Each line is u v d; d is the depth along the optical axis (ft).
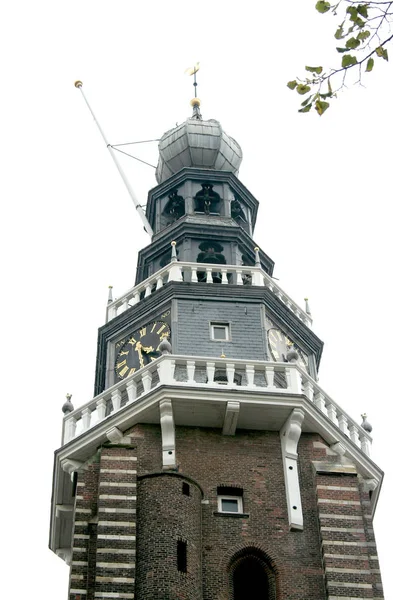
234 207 170.91
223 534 117.60
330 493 121.29
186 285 144.36
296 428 124.88
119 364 143.23
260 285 146.00
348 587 113.09
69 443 126.62
